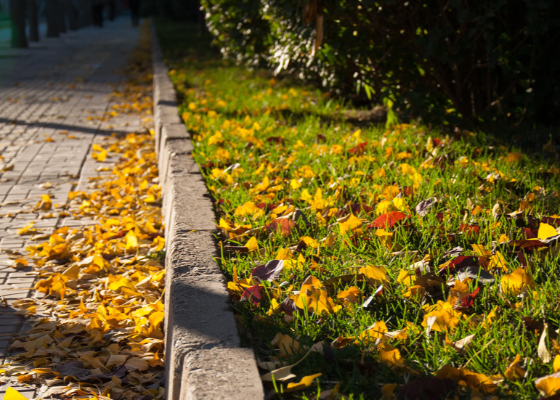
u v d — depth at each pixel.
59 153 6.66
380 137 5.32
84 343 2.73
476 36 5.22
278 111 7.17
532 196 3.39
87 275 3.53
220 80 10.62
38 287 3.36
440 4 5.21
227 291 2.37
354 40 5.62
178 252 2.77
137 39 27.20
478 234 2.94
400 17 5.39
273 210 3.36
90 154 6.65
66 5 35.69
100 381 2.42
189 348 1.95
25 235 4.23
